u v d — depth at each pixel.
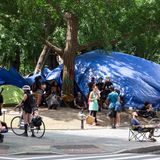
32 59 55.62
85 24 41.06
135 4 39.72
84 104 41.88
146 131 27.08
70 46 42.12
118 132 31.36
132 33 42.25
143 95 44.72
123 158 20.22
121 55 49.50
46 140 25.17
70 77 42.44
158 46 56.09
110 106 35.06
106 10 37.81
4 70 47.50
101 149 22.81
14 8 39.69
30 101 26.81
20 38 39.94
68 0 37.16
